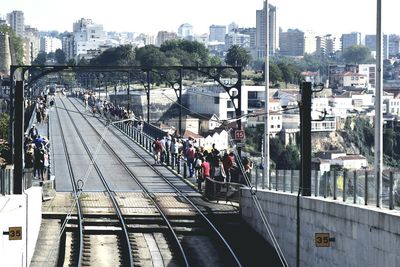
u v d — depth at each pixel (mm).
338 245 33281
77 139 107812
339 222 33188
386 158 78500
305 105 38500
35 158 52844
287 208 40094
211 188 53125
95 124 138875
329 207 34312
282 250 40719
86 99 180500
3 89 143000
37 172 52938
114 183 61531
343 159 106000
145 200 52844
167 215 47594
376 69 35688
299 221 38156
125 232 43219
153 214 47750
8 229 32000
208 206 51000
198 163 61938
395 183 30016
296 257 38438
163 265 38750
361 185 32688
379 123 35281
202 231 45406
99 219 46531
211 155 56188
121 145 99688
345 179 34312
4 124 96625
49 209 48188
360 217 30969
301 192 38500
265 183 46031
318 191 37719
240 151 61188
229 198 51594
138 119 109000
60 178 64438
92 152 89438
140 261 39281
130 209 49094
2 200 34750
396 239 27750
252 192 45875
